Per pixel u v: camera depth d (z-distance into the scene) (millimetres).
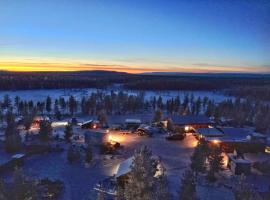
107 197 36406
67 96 184750
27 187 25422
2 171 45062
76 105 120562
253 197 26453
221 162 43312
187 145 60156
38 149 55656
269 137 68375
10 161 47781
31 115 82062
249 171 43500
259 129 76438
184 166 46938
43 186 36938
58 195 37031
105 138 59562
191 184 30203
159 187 26547
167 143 61781
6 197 24469
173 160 49969
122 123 85125
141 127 71750
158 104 127875
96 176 43750
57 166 48219
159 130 73062
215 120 89625
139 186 24859
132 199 24562
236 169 43469
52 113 119062
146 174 25812
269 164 45094
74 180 42219
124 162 43906
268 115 78688
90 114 113125
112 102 116250
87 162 48781
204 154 41969
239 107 105000
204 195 36625
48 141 60625
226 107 105312
